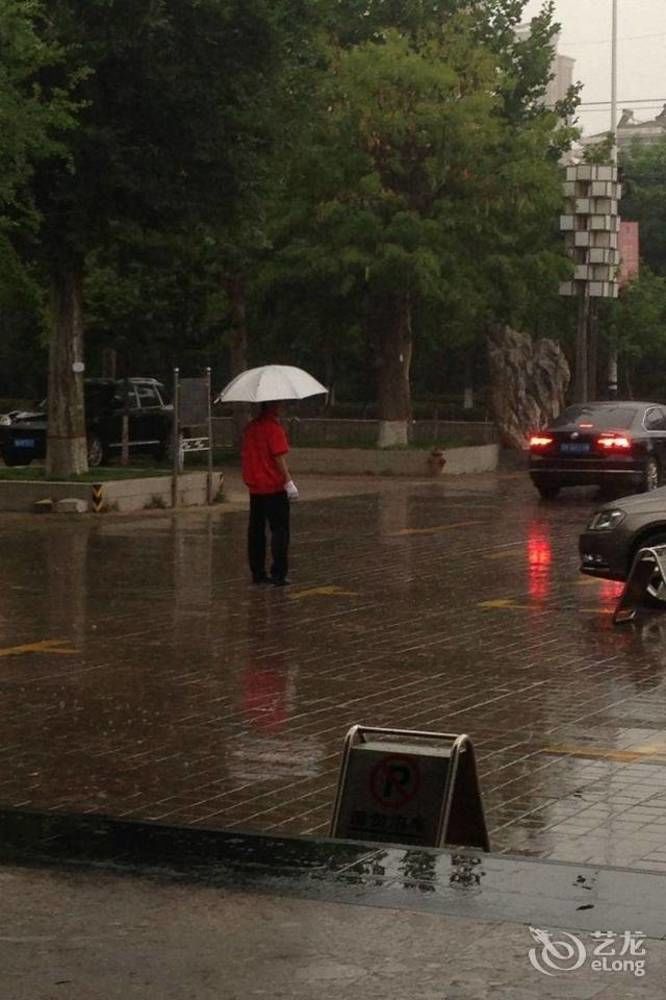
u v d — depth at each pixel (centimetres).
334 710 1112
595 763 958
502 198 3725
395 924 595
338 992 532
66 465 2703
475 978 543
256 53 2577
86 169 2508
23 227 2484
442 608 1612
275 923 599
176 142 2573
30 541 2205
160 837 719
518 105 4988
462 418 5403
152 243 2811
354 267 3638
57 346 2705
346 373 5541
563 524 2523
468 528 2453
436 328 4166
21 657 1323
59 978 548
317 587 1769
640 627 1493
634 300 5206
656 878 654
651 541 1653
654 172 7000
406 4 4147
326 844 684
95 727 1060
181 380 2725
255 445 1773
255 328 4025
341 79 3606
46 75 2453
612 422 2983
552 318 4612
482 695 1166
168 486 2727
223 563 1978
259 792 894
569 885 641
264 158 2722
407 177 3725
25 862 680
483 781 913
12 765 959
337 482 3516
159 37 2488
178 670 1266
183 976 548
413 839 677
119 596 1684
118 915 612
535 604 1644
